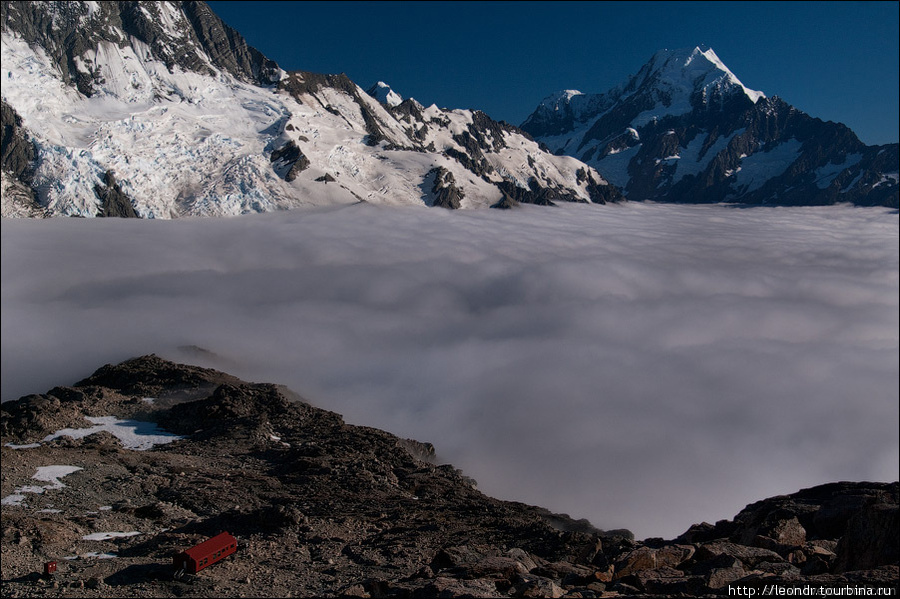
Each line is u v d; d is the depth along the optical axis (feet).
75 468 229.45
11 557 130.41
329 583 113.09
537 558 128.06
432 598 83.05
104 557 132.87
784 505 115.96
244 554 130.72
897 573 73.92
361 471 245.86
